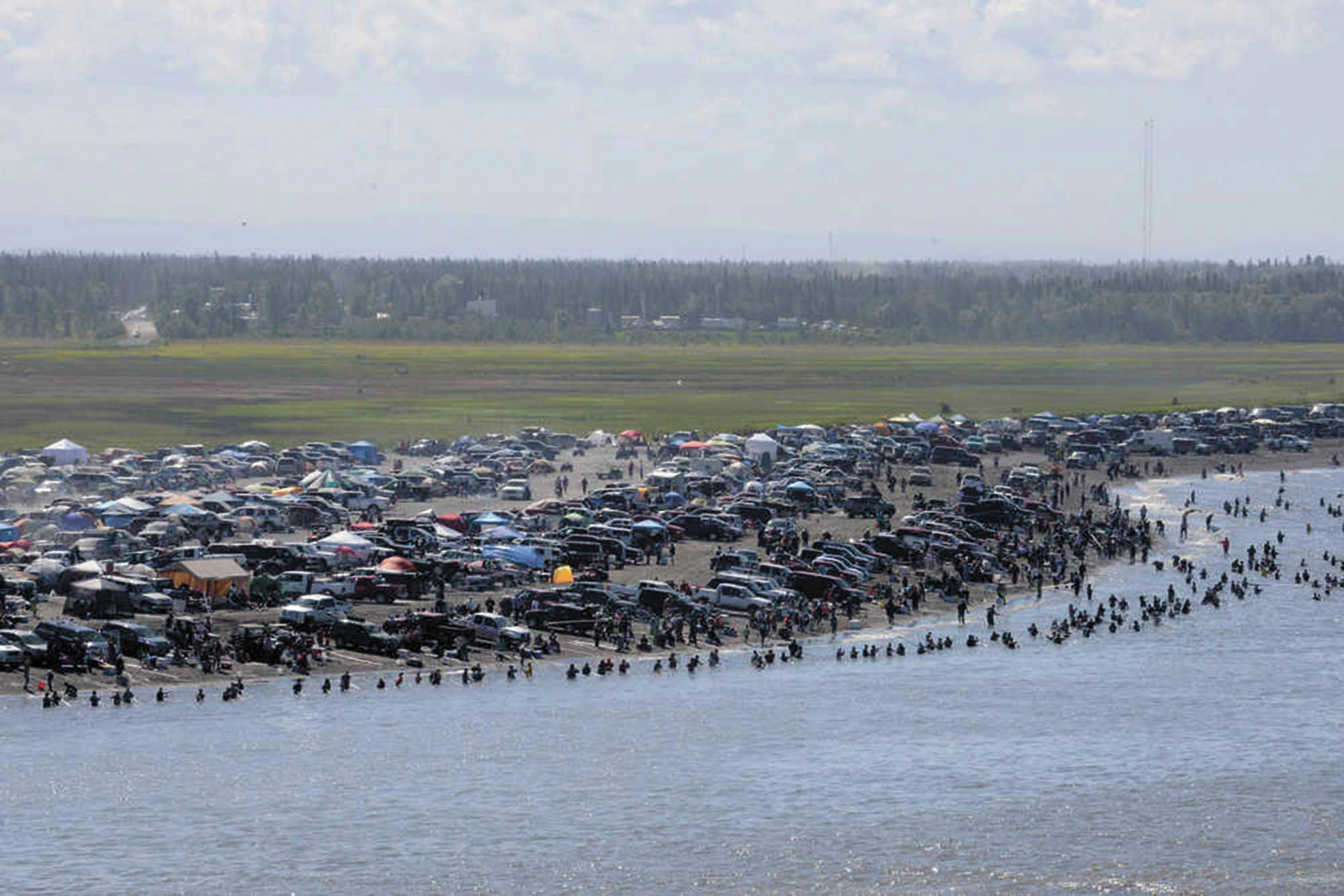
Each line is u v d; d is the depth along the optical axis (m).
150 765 196.38
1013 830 182.25
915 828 182.62
